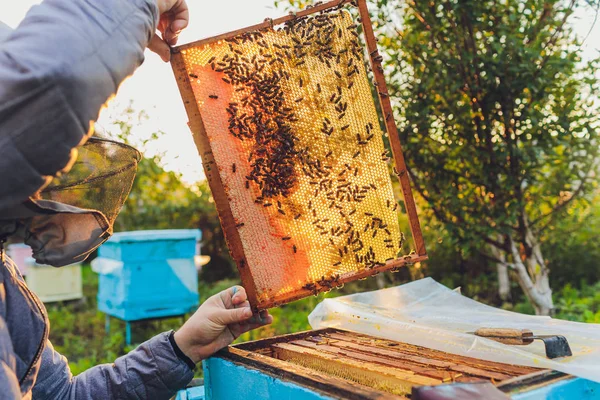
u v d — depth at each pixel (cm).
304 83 167
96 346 621
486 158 399
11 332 119
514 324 166
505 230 399
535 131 384
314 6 166
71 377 162
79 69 102
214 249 1111
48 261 128
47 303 920
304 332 187
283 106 163
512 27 378
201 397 185
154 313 595
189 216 1112
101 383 160
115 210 141
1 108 98
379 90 170
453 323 170
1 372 106
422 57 399
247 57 162
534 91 372
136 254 581
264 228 161
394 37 418
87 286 1148
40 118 101
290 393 127
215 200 154
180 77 152
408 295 210
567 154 409
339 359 148
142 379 161
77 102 103
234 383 152
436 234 647
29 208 111
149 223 1092
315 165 165
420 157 416
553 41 383
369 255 170
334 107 169
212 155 154
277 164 160
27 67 99
